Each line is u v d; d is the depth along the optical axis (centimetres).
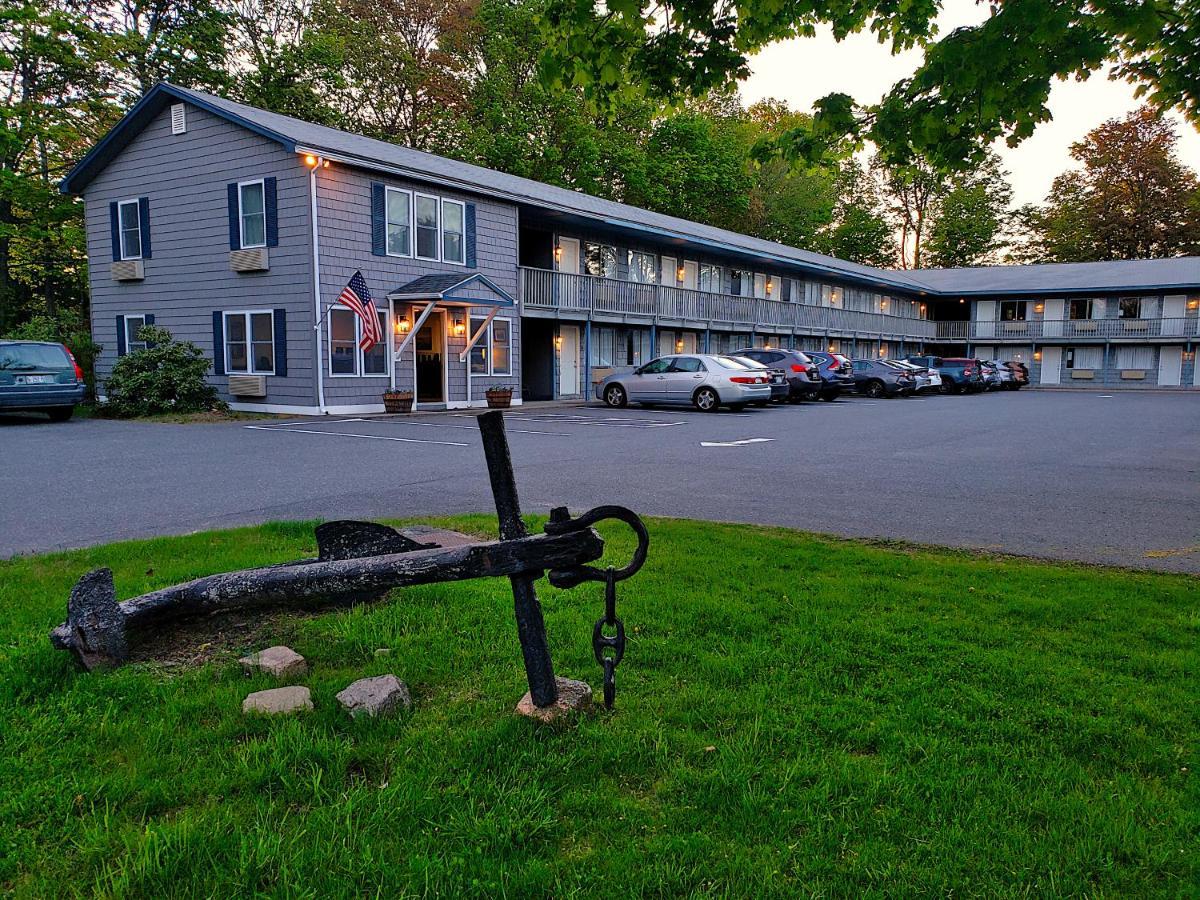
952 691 321
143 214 2062
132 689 312
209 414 1819
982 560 549
